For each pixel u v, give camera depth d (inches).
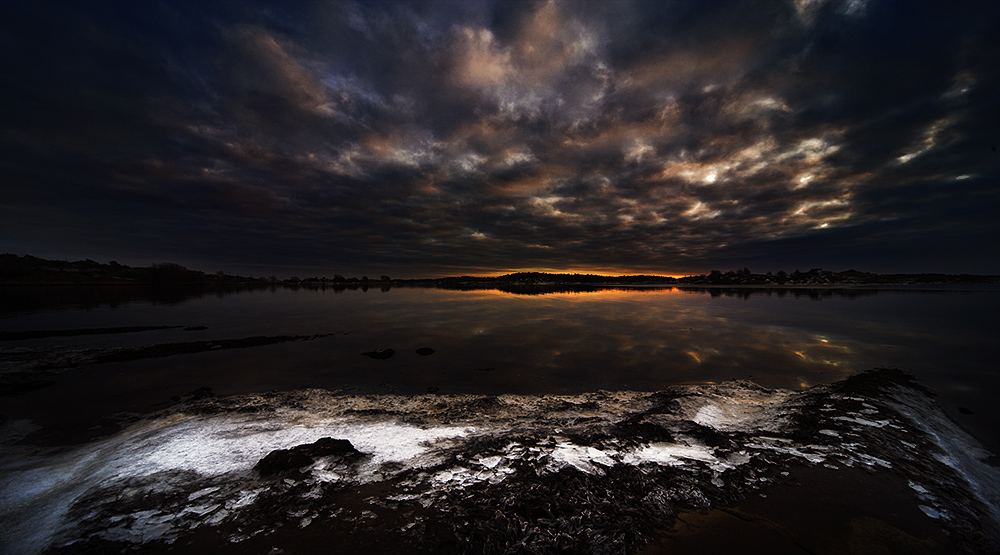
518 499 199.2
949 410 361.4
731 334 836.0
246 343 735.1
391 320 1109.1
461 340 773.9
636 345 714.2
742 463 241.3
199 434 297.9
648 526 179.6
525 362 581.0
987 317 1109.1
